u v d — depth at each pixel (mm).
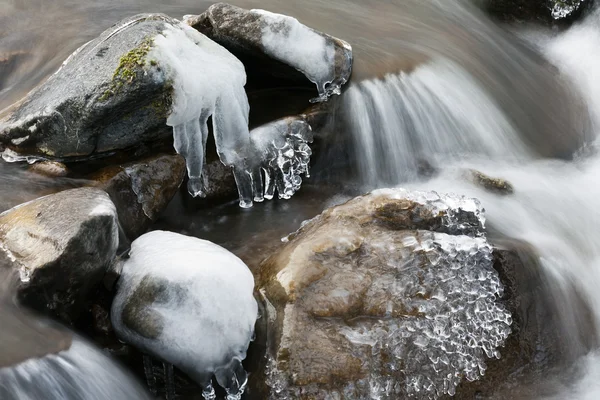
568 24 7387
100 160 4316
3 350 2852
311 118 4977
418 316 3637
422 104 5496
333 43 5199
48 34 6164
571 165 5652
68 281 3229
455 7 7234
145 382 3453
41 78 5555
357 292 3609
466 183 5094
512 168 5488
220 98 4328
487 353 3881
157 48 3961
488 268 3984
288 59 5008
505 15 7359
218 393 3449
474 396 3777
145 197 4227
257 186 4734
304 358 3400
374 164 5227
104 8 6633
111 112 3994
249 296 3504
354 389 3400
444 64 5961
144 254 3650
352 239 3816
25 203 3738
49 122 4145
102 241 3350
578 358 4098
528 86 6367
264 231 4480
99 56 4246
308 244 3797
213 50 4488
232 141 4559
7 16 6438
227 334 3365
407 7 7016
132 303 3363
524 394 3861
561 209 4977
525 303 4090
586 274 4430
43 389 2811
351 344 3463
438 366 3658
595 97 6602
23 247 3285
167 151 4449
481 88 5988
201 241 3838
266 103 5219
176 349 3316
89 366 3121
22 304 3139
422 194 4184
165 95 4016
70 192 3717
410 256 3766
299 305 3527
